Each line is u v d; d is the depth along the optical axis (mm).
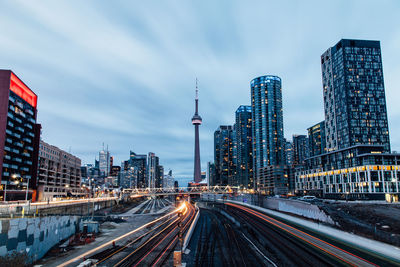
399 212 84312
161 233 66500
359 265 36688
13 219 35344
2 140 107875
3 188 107250
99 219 89500
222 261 41531
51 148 158250
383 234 53344
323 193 183125
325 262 39062
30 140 128875
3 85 111062
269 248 50406
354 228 61656
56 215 47938
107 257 41094
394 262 37188
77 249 45938
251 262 40844
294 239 57438
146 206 183500
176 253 36281
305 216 88750
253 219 100250
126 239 56531
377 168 145500
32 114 130250
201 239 61781
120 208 156250
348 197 159375
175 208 164375
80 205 106188
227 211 146000
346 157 164750
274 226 78562
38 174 139625
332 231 61281
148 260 39906
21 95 125250
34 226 39469
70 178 188125
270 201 128875
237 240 59938
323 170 185250
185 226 82812
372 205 106188
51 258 40188
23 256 35688
